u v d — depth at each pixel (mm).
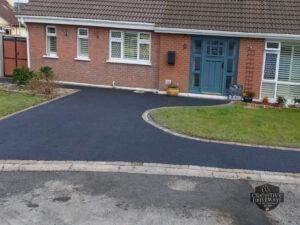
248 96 16750
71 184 7055
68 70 19250
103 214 5965
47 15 18469
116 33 18281
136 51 18297
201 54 17328
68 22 18375
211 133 10688
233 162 8469
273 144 9969
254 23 16641
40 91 15945
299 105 16312
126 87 18672
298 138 10680
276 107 15734
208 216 6012
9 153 8500
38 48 19453
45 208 6113
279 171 8047
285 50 16562
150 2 18609
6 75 21688
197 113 13305
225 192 6938
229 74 17250
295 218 6055
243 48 16766
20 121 11383
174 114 12953
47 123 11242
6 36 21297
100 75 18875
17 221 5699
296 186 7344
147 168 7910
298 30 16094
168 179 7430
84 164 8008
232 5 17812
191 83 17703
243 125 11938
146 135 10305
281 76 16812
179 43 17312
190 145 9562
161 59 17641
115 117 12297
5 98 14891
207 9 17703
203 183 7305
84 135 10109
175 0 18547
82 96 16031
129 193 6750
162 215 5988
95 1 19109
